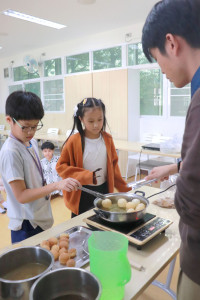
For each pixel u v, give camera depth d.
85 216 1.31
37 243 1.05
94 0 3.54
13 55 7.29
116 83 4.64
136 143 4.34
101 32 5.11
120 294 0.74
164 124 4.68
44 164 3.54
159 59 0.71
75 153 1.70
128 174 4.77
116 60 5.04
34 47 6.33
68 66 5.96
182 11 0.61
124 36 4.81
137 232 1.04
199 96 0.60
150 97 4.80
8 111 1.17
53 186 1.21
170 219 1.27
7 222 2.98
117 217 1.04
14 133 1.24
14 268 0.82
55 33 5.14
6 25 4.60
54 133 6.01
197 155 0.56
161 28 0.65
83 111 1.60
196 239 0.66
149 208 1.40
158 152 3.55
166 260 0.95
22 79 7.25
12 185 1.18
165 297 1.71
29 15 4.15
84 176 1.55
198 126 0.58
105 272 0.72
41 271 0.81
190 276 0.69
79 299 0.69
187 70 0.67
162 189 1.70
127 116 4.60
